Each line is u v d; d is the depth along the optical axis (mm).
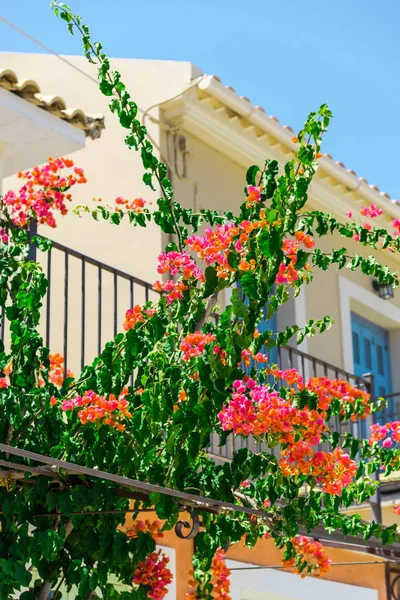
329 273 11438
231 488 5121
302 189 4809
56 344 9398
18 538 4871
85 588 4820
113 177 9641
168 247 5418
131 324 4883
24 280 5199
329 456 5156
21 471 4723
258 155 10336
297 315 10734
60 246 6203
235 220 5246
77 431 4797
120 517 5184
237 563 7719
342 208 11344
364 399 5930
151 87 9711
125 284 9250
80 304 9391
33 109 7457
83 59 10234
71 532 5008
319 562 6074
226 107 9734
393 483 9539
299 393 5191
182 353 4871
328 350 11109
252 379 5105
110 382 4730
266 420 4754
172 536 7168
